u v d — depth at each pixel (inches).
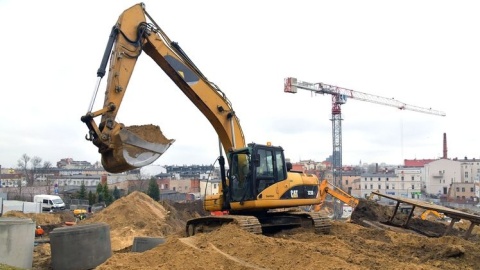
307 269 368.8
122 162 473.1
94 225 501.4
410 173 4023.1
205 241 472.1
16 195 2974.9
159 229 1051.9
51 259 496.7
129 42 517.7
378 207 816.9
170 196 3383.4
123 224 1059.9
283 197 574.2
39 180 4980.3
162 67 558.6
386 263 391.2
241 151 561.9
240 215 569.9
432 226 774.5
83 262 475.8
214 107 579.8
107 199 2677.2
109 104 488.1
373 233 599.5
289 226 609.0
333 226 642.2
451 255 440.8
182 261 396.5
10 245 466.9
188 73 563.5
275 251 419.5
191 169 6028.5
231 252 432.1
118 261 409.1
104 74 496.7
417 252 474.0
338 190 952.3
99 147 478.0
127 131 476.4
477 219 565.6
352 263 389.4
